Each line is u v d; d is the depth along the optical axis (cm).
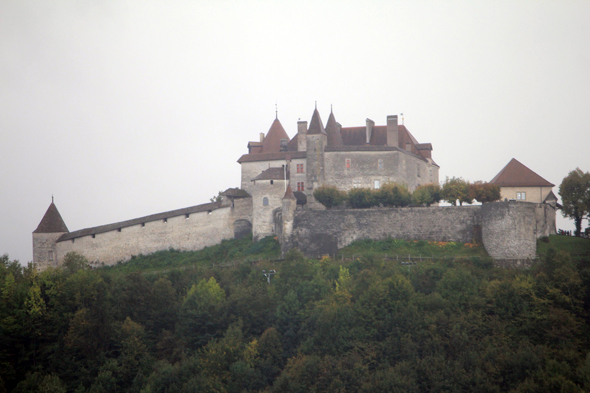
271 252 10150
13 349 8338
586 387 6681
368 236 9812
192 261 10512
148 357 8200
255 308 8475
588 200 10188
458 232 9500
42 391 7569
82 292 8919
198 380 7538
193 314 8431
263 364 7794
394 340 7669
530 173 10781
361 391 7094
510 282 8175
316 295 8531
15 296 8750
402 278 8256
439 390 7025
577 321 7744
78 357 8362
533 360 7106
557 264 8394
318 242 9850
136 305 8950
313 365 7412
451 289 8219
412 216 9719
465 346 7425
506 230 8981
